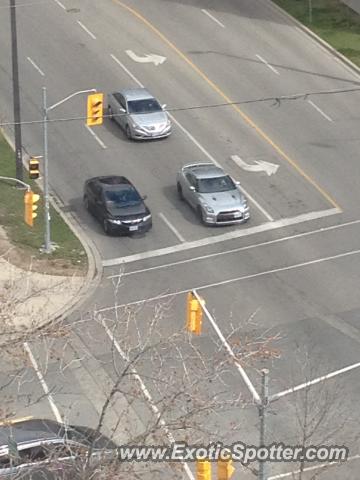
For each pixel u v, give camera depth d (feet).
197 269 161.89
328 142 201.46
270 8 255.09
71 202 182.19
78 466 86.02
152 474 105.40
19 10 248.52
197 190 176.96
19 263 160.45
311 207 180.34
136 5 254.47
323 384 122.01
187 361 126.41
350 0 254.47
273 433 118.52
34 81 219.41
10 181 186.50
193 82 221.46
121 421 118.21
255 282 157.48
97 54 231.09
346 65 230.27
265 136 203.00
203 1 257.55
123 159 195.31
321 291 154.51
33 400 123.85
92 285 156.87
